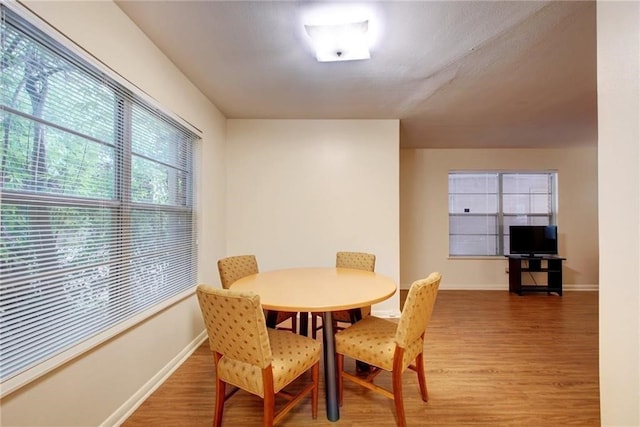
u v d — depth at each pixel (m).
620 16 0.99
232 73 2.35
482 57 2.08
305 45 1.96
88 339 1.41
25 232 1.17
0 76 1.07
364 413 1.73
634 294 0.96
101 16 1.50
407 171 5.00
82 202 1.42
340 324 3.08
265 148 3.44
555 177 4.92
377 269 3.43
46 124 1.24
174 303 2.22
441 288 4.93
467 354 2.49
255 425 1.63
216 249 3.11
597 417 1.70
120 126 1.69
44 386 1.22
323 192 3.44
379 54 2.05
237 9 1.63
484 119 3.41
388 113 3.23
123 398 1.67
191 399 1.86
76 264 1.39
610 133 1.03
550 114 3.23
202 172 2.72
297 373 1.54
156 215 2.06
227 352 1.46
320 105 3.02
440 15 1.65
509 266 4.68
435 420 1.67
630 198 0.97
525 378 2.11
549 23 1.70
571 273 4.87
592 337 2.86
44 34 1.21
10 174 1.12
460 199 5.05
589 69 2.24
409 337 1.57
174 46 1.99
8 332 1.10
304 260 3.44
